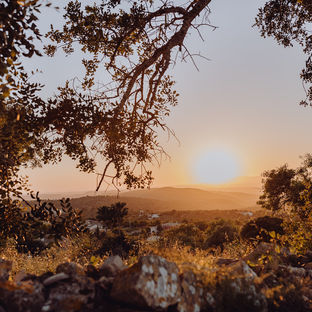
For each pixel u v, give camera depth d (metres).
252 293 3.03
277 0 8.77
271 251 4.79
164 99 6.93
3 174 4.90
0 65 2.86
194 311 2.77
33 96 4.81
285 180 17.47
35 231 5.01
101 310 2.62
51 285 2.90
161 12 6.26
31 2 2.94
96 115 5.20
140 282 2.60
